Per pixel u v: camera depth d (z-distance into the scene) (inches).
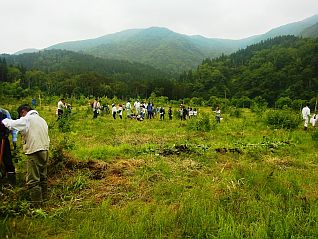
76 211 195.3
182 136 551.2
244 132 639.8
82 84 4173.2
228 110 1434.5
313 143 486.3
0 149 224.4
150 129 680.4
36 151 209.6
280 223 171.6
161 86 4170.8
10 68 4170.8
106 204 204.4
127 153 366.9
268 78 3777.1
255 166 305.1
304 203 208.1
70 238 162.6
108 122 840.9
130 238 159.9
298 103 1935.3
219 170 293.7
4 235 163.0
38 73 4658.0
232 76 4756.4
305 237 158.4
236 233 159.9
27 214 189.2
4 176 238.2
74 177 258.1
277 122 738.8
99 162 303.7
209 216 181.0
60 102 793.6
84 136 536.4
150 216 186.1
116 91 4069.9
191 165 310.5
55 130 565.0
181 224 176.9
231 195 217.5
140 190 236.8
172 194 226.7
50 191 230.2
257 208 196.5
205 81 4436.5
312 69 3668.8
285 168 317.4
